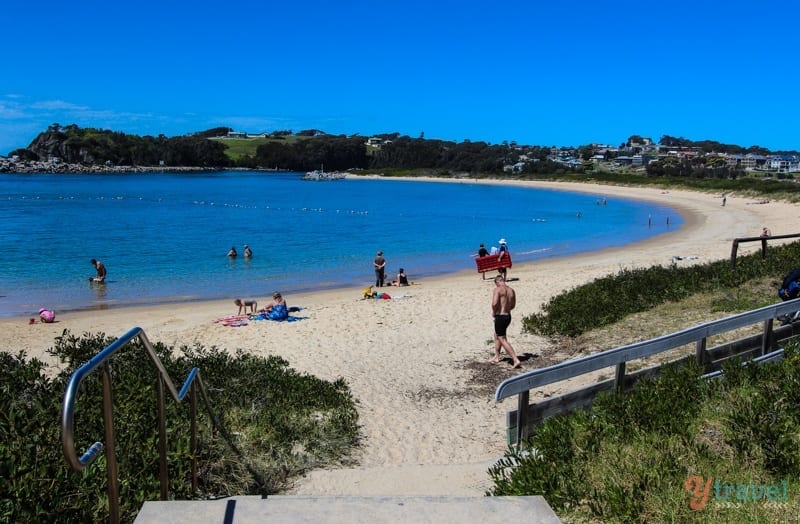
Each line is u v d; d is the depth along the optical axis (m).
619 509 4.27
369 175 185.00
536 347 13.48
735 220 54.47
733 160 199.88
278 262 32.50
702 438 5.55
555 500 4.58
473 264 32.44
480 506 3.93
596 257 33.41
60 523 4.13
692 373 7.20
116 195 88.81
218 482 6.23
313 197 94.69
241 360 11.10
